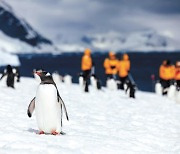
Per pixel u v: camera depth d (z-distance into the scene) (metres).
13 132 13.49
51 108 13.40
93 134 15.33
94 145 12.72
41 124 13.70
